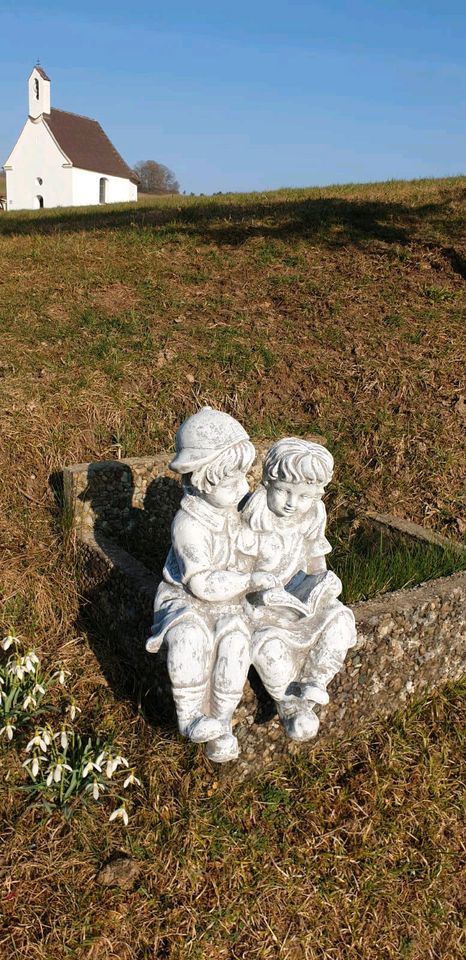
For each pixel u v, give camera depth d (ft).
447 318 24.04
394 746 10.67
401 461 17.74
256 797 9.61
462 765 10.76
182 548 8.72
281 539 9.23
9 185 135.95
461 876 9.50
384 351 21.81
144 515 14.46
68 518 13.65
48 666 11.35
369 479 17.39
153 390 18.69
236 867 8.75
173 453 15.25
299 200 41.34
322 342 22.31
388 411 19.40
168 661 8.45
